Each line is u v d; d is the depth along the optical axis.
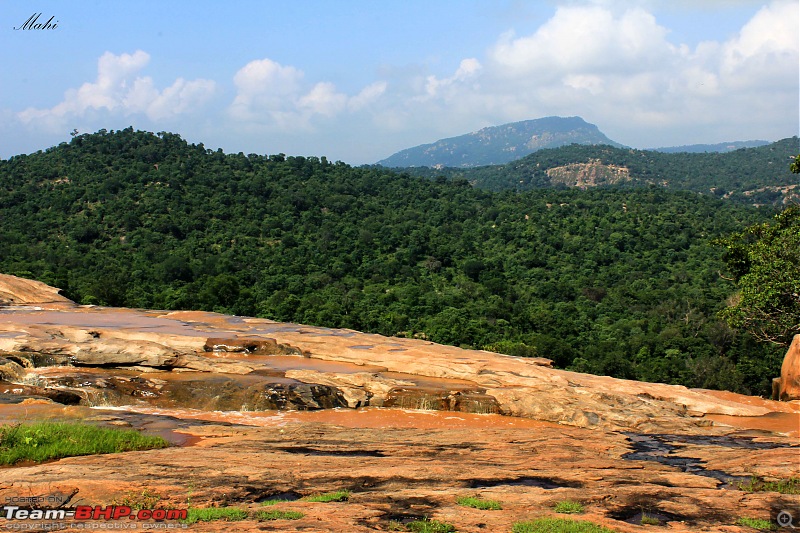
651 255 99.06
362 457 13.52
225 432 16.09
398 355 26.28
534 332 64.62
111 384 21.23
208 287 65.81
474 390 21.73
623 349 57.84
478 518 9.24
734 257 31.62
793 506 10.12
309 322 61.31
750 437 17.89
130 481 10.62
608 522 9.16
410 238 104.12
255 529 8.41
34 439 12.94
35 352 23.31
